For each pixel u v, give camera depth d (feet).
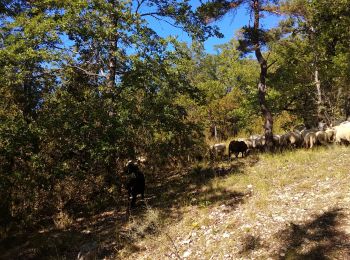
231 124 95.66
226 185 38.04
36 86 40.11
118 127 36.68
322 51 65.57
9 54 34.76
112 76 42.01
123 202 40.09
